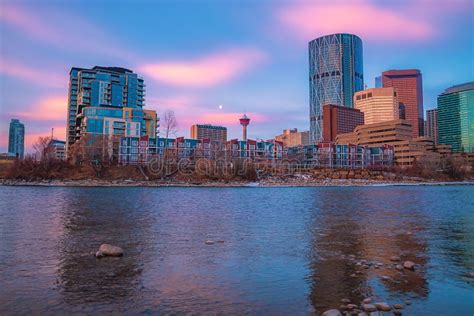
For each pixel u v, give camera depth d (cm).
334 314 1002
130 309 1068
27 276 1398
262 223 2991
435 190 9944
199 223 2969
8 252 1820
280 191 9125
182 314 1034
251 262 1639
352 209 4272
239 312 1052
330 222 3066
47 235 2336
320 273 1458
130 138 14900
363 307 1075
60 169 12800
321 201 5625
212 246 1998
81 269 1504
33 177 12138
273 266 1570
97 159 12738
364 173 17200
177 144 15738
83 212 3762
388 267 1547
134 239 2209
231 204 4981
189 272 1471
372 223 2998
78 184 11188
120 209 4109
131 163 13738
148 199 5809
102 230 2558
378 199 6100
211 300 1148
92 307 1083
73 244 2038
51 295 1185
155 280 1358
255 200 5822
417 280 1358
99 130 17325
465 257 1738
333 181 14712
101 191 8225
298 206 4688
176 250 1891
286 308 1085
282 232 2511
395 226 2819
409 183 15700
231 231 2548
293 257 1739
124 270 1491
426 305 1102
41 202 5006
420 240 2198
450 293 1210
